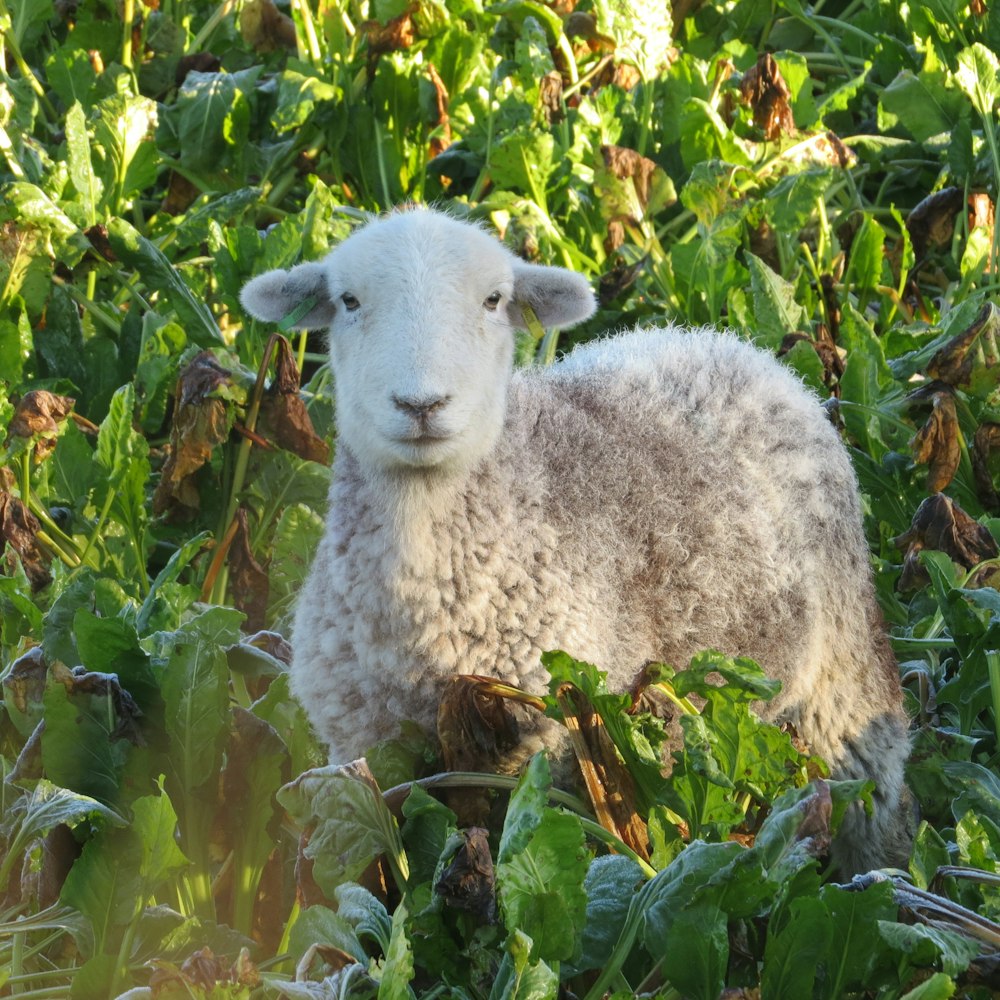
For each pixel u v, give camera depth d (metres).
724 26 33.78
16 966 13.46
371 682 14.95
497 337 15.62
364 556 14.84
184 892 14.40
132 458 20.25
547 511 15.30
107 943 13.52
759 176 27.39
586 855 12.37
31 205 23.38
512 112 27.72
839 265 27.53
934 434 20.92
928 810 17.44
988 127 28.06
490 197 27.00
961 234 28.52
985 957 11.95
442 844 13.60
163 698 15.00
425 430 14.38
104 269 24.95
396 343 14.80
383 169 28.48
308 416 21.05
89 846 13.45
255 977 11.66
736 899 11.98
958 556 19.50
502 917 12.21
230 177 28.36
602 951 12.50
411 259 15.30
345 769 13.43
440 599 14.67
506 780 14.04
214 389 20.20
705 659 13.98
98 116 26.38
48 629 16.62
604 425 16.28
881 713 17.42
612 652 15.22
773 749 13.52
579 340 25.31
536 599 14.88
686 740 13.41
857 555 17.56
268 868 14.92
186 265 25.38
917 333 24.45
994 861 13.98
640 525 15.80
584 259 26.81
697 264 25.17
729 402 16.97
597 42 30.58
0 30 29.95
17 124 27.77
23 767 15.48
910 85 29.41
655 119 30.09
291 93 28.17
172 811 13.14
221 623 16.69
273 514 21.25
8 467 20.92
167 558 22.11
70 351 24.14
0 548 19.98
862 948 11.87
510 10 30.55
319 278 16.88
